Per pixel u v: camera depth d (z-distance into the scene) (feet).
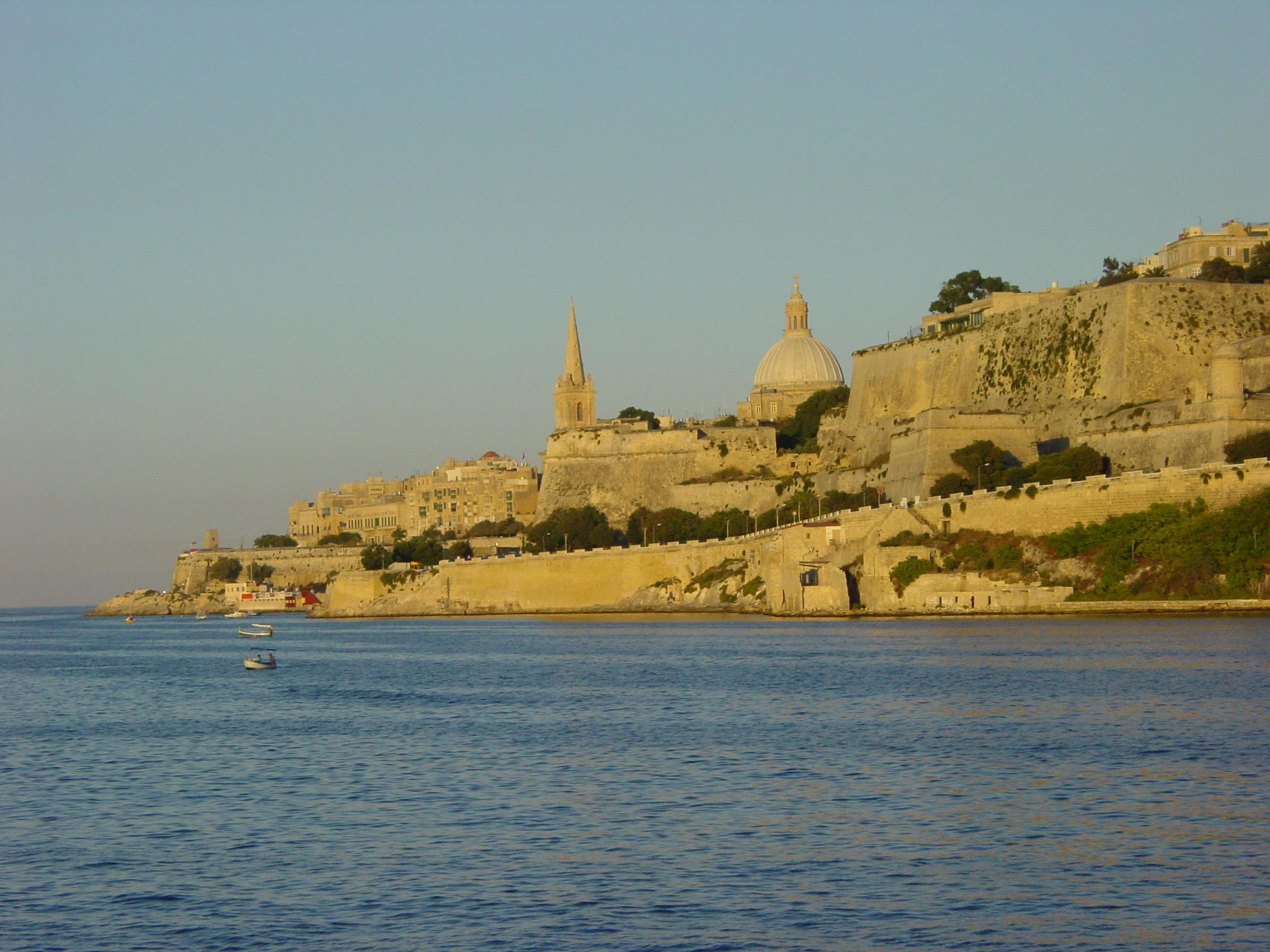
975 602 575.79
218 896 171.73
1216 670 362.12
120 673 526.98
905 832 195.93
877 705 325.62
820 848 187.73
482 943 151.94
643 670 435.53
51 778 257.55
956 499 608.19
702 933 153.89
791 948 148.87
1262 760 241.35
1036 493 583.17
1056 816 203.41
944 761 248.11
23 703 406.00
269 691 425.69
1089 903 162.40
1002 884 170.09
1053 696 327.26
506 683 417.90
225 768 265.34
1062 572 561.84
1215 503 541.34
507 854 188.14
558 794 228.02
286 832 204.54
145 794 237.86
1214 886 168.04
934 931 153.58
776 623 637.30
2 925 161.89
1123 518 555.69
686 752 266.36
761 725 299.99
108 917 163.94
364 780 246.47
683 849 188.44
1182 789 219.61
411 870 180.96
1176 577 532.73
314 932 156.97
